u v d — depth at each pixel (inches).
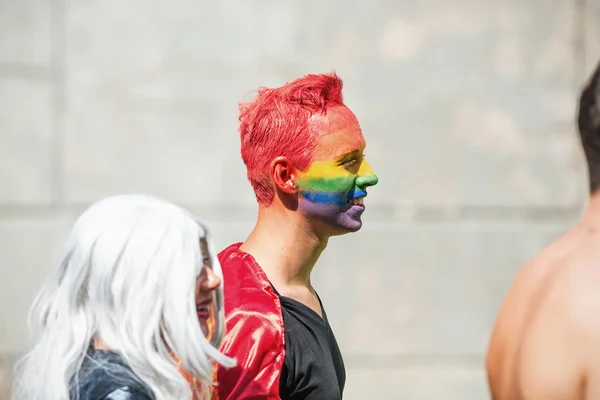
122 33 525.3
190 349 208.1
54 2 521.3
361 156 276.4
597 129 235.0
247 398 247.9
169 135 526.6
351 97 537.3
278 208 275.9
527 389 222.5
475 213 546.0
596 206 233.9
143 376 203.8
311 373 261.6
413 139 542.3
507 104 550.3
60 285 214.1
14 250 518.9
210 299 223.3
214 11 530.0
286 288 274.1
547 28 554.9
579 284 221.5
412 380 540.1
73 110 522.6
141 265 208.2
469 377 543.5
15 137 519.8
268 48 532.4
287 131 269.7
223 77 530.0
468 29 547.5
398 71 541.3
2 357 514.0
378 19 540.4
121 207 216.4
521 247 549.0
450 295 542.9
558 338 219.8
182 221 216.8
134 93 525.3
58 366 205.2
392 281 539.2
